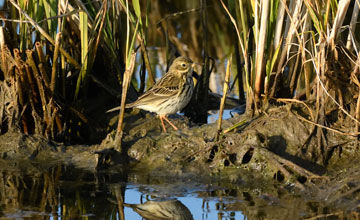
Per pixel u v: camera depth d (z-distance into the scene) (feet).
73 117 47.50
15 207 34.42
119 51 51.96
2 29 43.70
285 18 46.75
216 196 36.19
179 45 71.51
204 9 53.16
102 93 51.34
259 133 40.24
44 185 38.27
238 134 40.73
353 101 41.04
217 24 74.64
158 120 48.78
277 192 36.40
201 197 36.09
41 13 45.70
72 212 33.76
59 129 46.16
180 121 48.70
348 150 39.78
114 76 50.70
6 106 45.21
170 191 37.24
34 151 43.93
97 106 50.67
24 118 45.21
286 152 39.93
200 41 72.38
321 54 39.65
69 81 47.88
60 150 44.32
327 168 39.04
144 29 50.26
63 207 34.50
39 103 45.29
